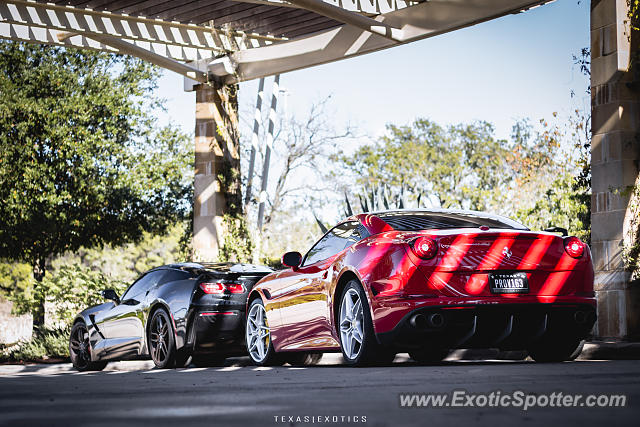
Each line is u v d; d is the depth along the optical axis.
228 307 8.18
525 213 15.78
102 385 4.53
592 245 9.90
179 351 8.05
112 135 21.50
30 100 19.92
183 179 22.38
